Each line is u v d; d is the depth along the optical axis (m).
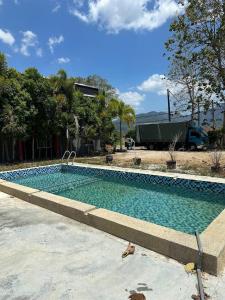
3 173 11.66
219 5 14.24
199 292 2.88
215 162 10.73
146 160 14.57
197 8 14.52
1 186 7.95
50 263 3.58
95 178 11.55
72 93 17.75
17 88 14.51
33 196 6.47
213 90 15.75
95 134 19.39
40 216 5.53
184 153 18.03
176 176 9.43
